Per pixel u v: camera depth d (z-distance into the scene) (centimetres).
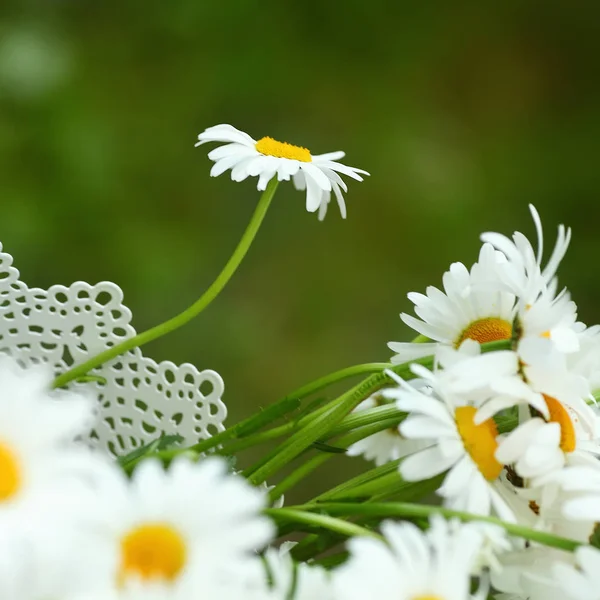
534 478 78
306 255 218
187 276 205
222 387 86
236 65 236
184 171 221
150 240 207
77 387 87
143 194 215
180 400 87
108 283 87
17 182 204
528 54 261
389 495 80
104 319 87
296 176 87
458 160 244
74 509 72
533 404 78
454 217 231
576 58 261
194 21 237
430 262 225
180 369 87
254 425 81
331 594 74
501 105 255
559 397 78
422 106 250
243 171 85
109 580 72
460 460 77
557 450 78
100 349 87
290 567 74
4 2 227
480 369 78
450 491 77
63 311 92
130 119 224
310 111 238
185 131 227
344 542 80
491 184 243
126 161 218
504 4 262
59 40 226
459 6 261
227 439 82
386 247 226
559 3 262
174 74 234
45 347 91
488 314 82
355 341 209
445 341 82
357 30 249
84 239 203
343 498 80
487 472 78
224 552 73
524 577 77
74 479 72
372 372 82
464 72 256
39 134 210
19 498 72
